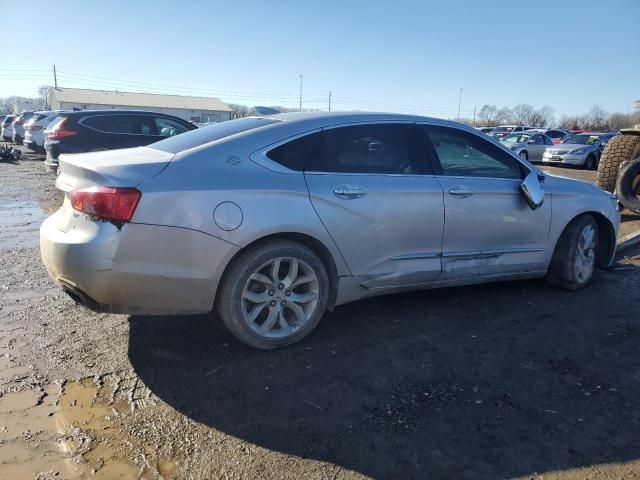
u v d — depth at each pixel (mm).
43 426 2629
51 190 10859
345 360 3369
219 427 2656
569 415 2809
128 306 3088
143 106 70625
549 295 4621
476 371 3260
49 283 4754
